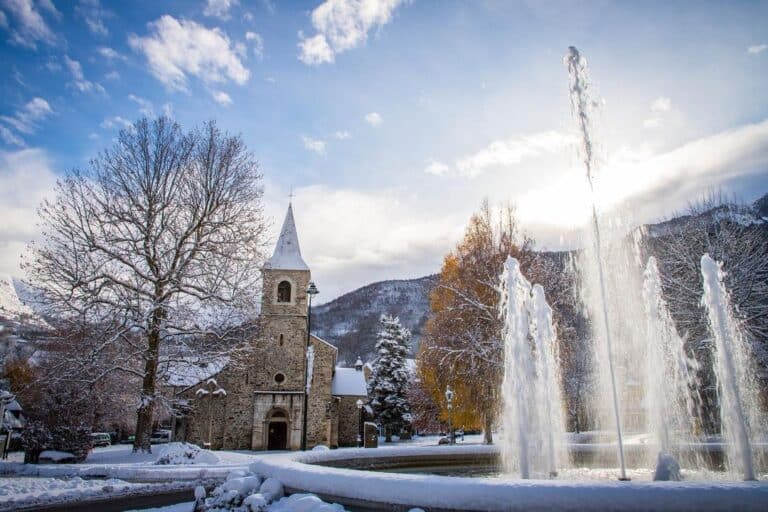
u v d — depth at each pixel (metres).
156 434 52.12
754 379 21.16
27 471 16.77
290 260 40.28
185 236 24.50
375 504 6.48
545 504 5.45
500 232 27.95
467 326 25.56
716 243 26.77
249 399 37.44
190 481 14.80
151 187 24.19
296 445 36.44
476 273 26.84
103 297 22.50
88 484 13.76
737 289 25.11
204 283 24.80
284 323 38.59
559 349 25.11
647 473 11.41
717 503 5.00
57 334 22.83
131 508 11.55
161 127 25.00
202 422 36.94
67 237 22.72
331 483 7.09
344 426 44.31
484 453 12.91
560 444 12.70
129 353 22.81
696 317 25.06
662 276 26.75
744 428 9.82
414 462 12.34
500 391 24.77
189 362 24.31
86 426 22.12
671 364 13.68
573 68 12.52
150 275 23.86
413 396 46.81
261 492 7.79
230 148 26.36
